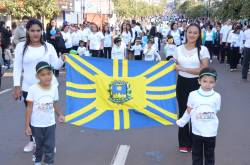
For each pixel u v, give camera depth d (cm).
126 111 502
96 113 497
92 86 497
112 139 578
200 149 416
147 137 588
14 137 582
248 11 1736
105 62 498
